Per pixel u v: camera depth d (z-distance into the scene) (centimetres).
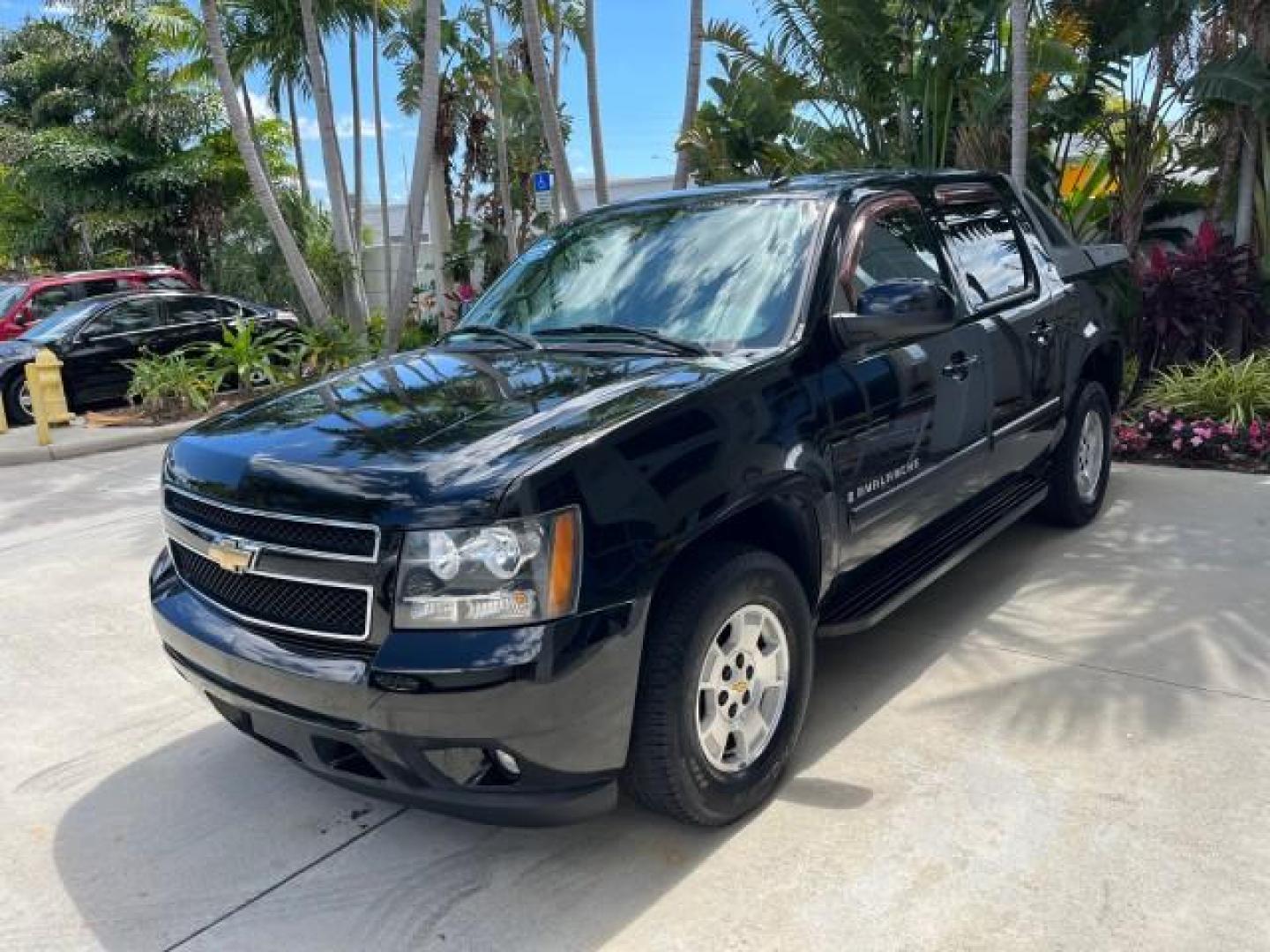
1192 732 356
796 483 321
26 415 1260
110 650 502
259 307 1509
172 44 1908
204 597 313
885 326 345
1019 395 474
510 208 1836
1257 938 258
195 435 332
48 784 373
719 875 293
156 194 2095
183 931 287
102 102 2153
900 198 428
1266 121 907
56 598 585
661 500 281
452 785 267
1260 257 930
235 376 1416
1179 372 821
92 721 423
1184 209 1105
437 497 259
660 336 364
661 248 409
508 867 305
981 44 1020
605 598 265
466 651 253
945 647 435
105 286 1559
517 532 256
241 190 2128
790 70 1148
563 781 269
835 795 328
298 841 328
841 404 347
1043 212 571
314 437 301
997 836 303
